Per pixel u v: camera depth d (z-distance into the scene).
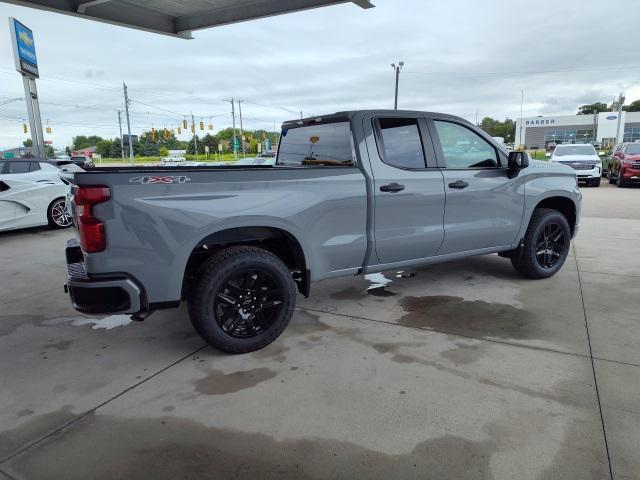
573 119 77.88
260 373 3.18
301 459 2.29
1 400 2.90
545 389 2.86
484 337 3.66
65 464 2.29
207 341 3.34
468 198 4.41
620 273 5.40
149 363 3.38
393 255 4.08
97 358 3.48
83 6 7.46
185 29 8.80
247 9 8.12
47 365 3.38
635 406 2.66
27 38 16.30
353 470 2.20
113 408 2.79
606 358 3.25
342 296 4.78
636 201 12.55
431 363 3.25
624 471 2.14
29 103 16.61
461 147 4.46
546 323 3.91
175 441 2.46
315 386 2.98
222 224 3.21
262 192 3.36
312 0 7.46
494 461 2.23
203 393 2.93
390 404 2.75
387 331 3.84
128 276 2.98
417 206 4.09
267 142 67.25
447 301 4.54
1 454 2.38
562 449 2.30
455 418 2.59
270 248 3.86
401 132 4.08
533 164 5.04
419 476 2.15
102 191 2.86
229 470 2.23
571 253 6.46
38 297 4.98
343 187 3.70
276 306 3.51
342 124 3.98
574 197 5.26
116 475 2.21
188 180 3.11
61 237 8.73
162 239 3.03
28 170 10.13
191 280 3.49
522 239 4.95
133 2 7.95
